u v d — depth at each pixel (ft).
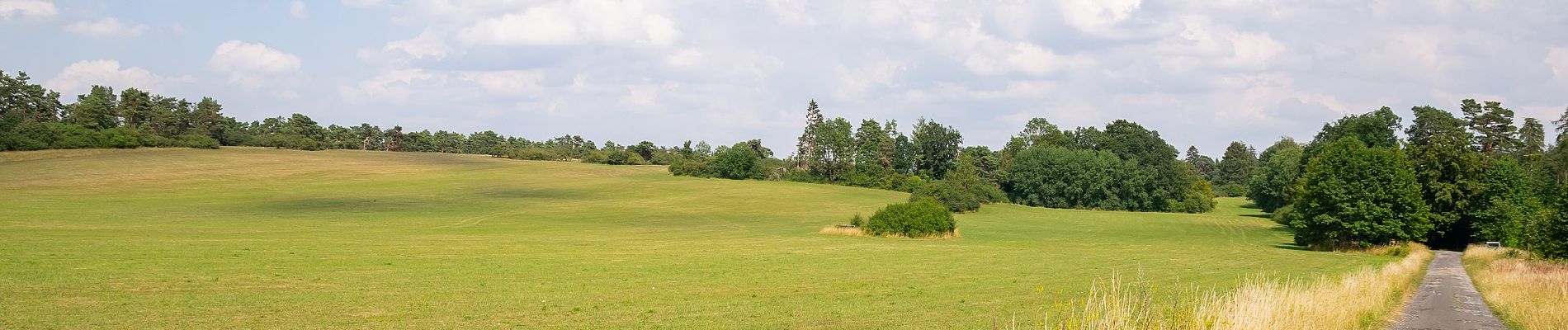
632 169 522.88
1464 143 259.19
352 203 328.49
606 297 96.12
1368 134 357.61
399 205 330.54
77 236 168.86
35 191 325.01
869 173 494.59
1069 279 125.18
